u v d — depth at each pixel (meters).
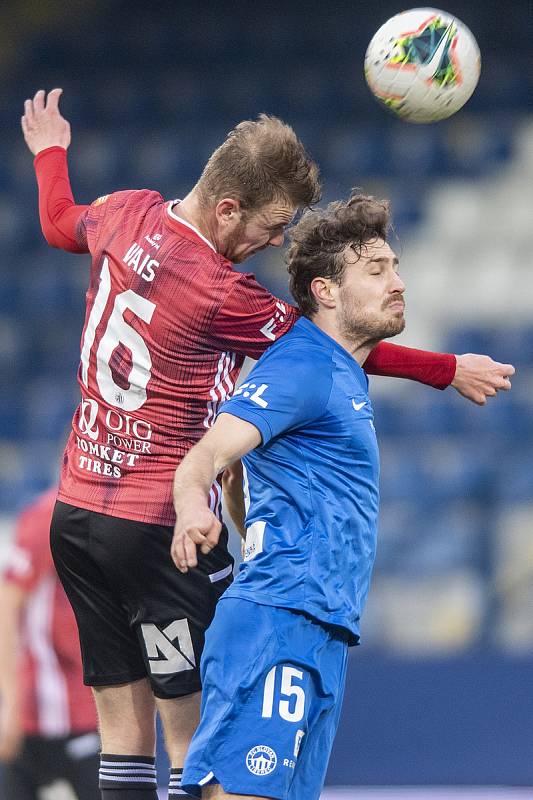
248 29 64.44
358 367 11.77
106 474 11.83
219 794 11.03
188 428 11.72
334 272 11.74
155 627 11.90
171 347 11.47
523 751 26.16
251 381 11.17
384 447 44.44
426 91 12.30
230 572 12.27
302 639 11.04
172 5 66.06
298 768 11.25
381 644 36.97
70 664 18.25
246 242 11.71
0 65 64.12
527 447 44.22
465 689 26.52
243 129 11.55
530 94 58.53
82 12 66.31
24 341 52.00
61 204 12.70
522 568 38.50
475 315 49.28
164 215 11.75
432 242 52.25
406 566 39.62
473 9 62.25
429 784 26.28
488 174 54.94
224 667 11.00
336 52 62.44
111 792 12.32
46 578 18.11
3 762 18.27
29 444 47.72
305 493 11.25
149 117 60.44
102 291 11.80
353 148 56.81
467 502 41.94
